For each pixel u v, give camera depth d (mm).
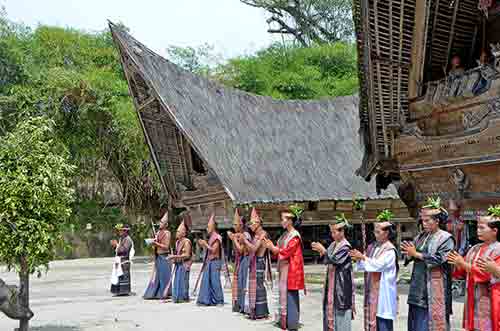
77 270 18984
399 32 9977
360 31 10172
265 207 17688
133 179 24734
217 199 19078
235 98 21156
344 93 32438
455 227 9781
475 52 10883
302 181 18734
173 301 11023
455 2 10031
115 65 31391
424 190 10758
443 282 5371
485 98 8758
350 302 6523
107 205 25375
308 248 21062
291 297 7871
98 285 14445
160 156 20500
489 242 5051
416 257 5422
